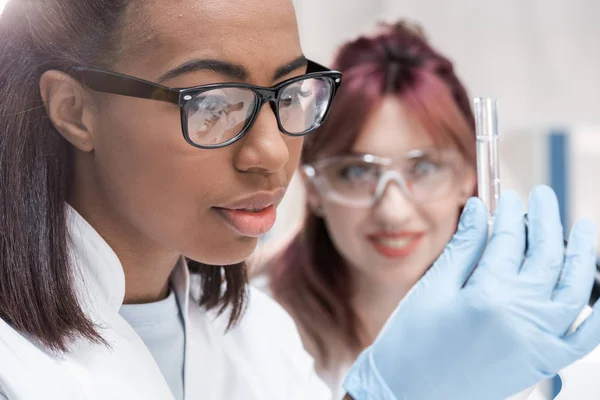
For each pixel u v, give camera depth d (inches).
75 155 32.7
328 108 33.1
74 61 29.9
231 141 29.3
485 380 32.7
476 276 33.7
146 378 32.7
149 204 30.3
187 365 37.2
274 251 75.3
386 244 66.0
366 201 65.5
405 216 64.8
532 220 35.1
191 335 38.4
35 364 29.4
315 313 72.1
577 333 33.1
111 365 31.9
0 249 30.8
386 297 71.3
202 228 30.6
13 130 30.6
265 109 29.9
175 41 28.5
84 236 32.8
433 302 33.8
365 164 65.6
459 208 69.0
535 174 102.3
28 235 30.8
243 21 28.9
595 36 106.0
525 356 32.2
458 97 69.0
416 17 108.0
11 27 30.9
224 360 39.4
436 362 33.4
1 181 30.8
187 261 39.8
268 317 44.2
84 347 31.6
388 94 64.9
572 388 43.3
